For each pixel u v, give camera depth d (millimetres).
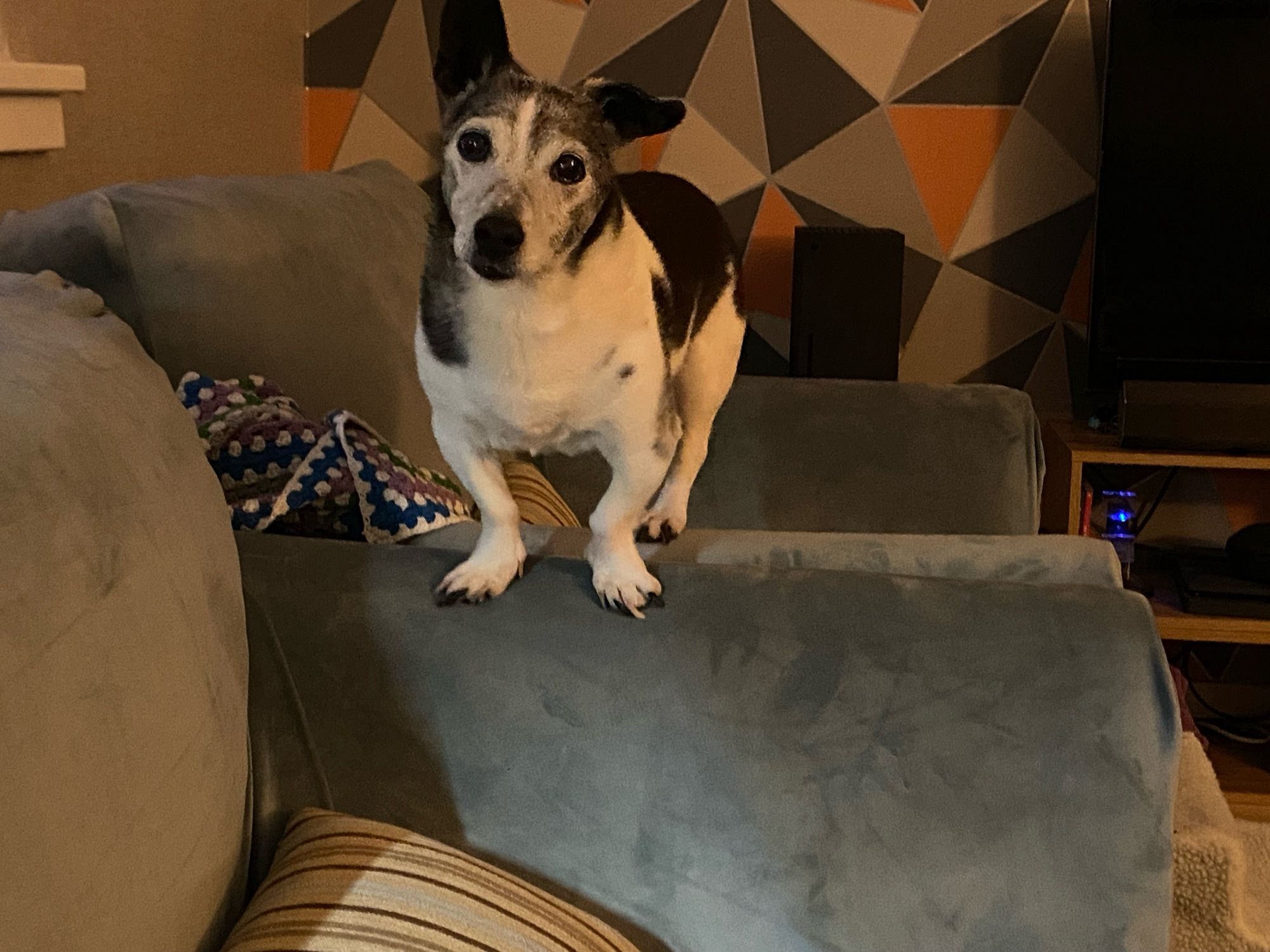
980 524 1736
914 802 841
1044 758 822
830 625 846
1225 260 1974
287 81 2186
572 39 2207
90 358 812
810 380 1816
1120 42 1912
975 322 2260
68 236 1085
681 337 1200
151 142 1646
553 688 886
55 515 640
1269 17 1860
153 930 663
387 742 917
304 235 1361
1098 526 2213
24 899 538
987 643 826
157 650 695
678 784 873
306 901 767
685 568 902
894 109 2182
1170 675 813
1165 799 813
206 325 1152
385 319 1466
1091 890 825
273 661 922
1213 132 1926
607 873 900
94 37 1474
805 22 2164
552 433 1019
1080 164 2172
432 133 2270
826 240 1963
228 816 792
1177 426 1910
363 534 1108
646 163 2248
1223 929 1506
